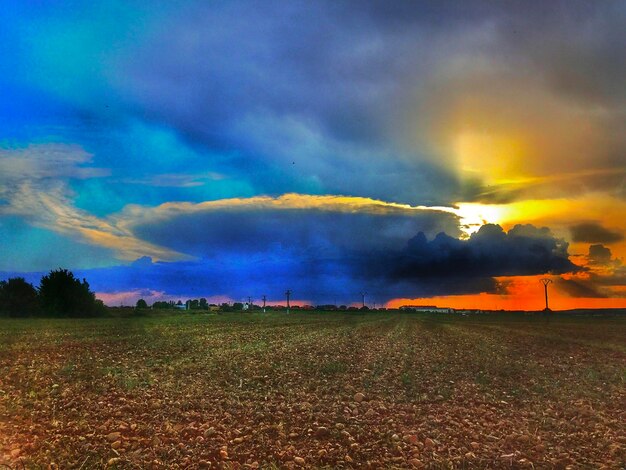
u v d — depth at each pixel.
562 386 19.34
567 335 55.53
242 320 80.62
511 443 11.34
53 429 11.68
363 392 17.22
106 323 59.78
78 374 19.55
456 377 21.16
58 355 25.95
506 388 18.83
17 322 60.53
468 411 14.59
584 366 26.38
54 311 81.31
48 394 15.60
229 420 12.93
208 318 87.00
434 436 11.81
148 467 9.41
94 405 14.17
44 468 9.16
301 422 12.86
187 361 24.39
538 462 10.08
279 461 9.98
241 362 24.44
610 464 9.97
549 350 36.00
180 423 12.53
